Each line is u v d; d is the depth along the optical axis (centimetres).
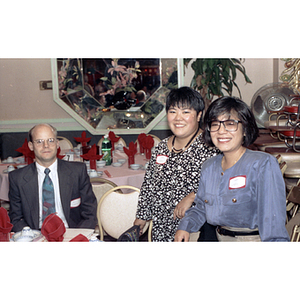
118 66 544
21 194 207
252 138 140
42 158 208
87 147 375
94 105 555
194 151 179
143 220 198
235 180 141
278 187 133
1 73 562
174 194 182
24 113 576
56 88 545
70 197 212
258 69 580
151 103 558
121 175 316
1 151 576
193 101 173
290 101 400
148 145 390
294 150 298
